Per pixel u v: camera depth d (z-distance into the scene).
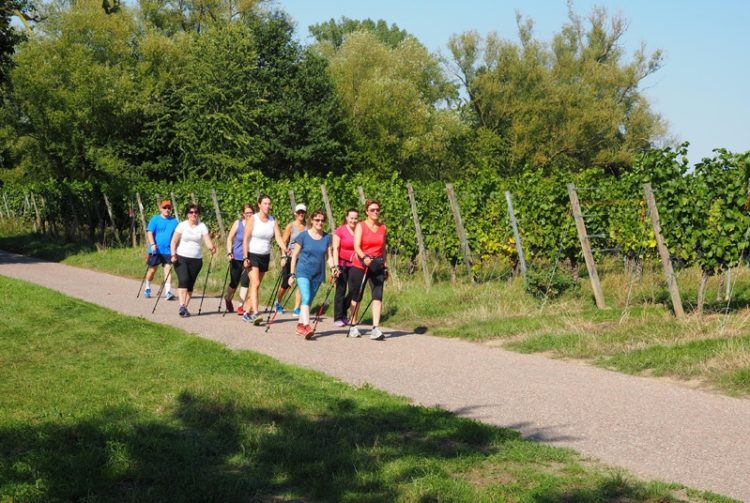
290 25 54.47
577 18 59.69
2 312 13.66
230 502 5.30
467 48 60.31
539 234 16.78
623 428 7.00
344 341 11.63
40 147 48.31
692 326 10.96
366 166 56.50
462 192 18.27
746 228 12.10
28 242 34.72
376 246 11.94
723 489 5.49
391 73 58.69
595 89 57.84
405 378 9.05
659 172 13.59
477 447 6.41
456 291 14.81
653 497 5.23
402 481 5.55
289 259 13.97
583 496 5.19
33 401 7.86
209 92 44.84
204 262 21.78
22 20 10.08
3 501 5.24
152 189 30.36
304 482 5.62
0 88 33.31
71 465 5.88
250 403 7.57
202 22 58.22
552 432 6.89
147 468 5.88
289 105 51.53
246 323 13.43
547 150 57.28
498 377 9.10
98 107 46.34
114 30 48.34
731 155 12.45
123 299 16.70
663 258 12.30
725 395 8.20
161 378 8.84
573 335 11.05
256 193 25.03
